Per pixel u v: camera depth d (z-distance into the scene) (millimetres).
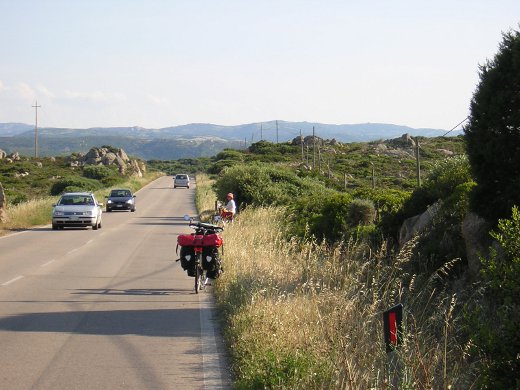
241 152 124375
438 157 77688
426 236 12133
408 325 8547
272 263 13453
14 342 9859
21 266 18781
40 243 25453
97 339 10086
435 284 10922
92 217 32250
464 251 10875
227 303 11844
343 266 11891
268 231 20609
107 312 12227
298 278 12312
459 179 13758
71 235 29156
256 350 8211
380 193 20953
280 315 9211
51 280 16172
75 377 8078
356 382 6367
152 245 24906
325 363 7094
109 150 141875
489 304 8750
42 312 12188
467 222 10375
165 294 14297
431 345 7777
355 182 55156
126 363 8750
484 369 5832
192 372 8352
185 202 60906
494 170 9930
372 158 80500
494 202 9859
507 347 5656
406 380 6273
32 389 7570
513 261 6336
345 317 8188
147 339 10109
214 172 109812
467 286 9820
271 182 37094
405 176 60844
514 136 9695
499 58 10016
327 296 9414
